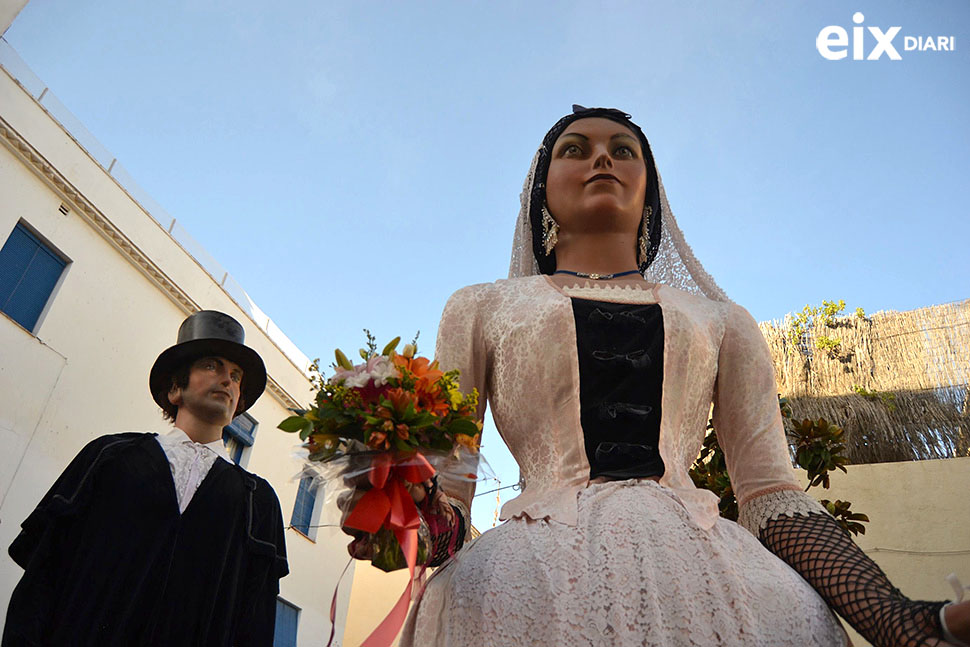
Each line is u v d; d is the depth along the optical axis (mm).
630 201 2678
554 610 1651
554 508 1897
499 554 1810
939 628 1530
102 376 12250
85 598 3627
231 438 14633
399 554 1854
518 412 2186
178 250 13992
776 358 10133
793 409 9547
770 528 2006
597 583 1684
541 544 1805
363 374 1890
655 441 2068
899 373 9547
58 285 12062
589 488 1938
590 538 1792
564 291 2354
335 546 15766
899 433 9117
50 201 12164
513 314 2314
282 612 14117
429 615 1877
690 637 1604
